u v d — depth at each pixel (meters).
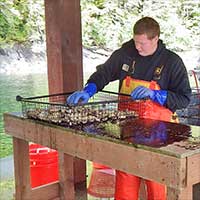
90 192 3.11
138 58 2.44
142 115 2.33
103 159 1.89
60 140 2.13
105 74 2.59
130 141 1.77
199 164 1.63
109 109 2.32
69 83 2.95
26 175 2.69
